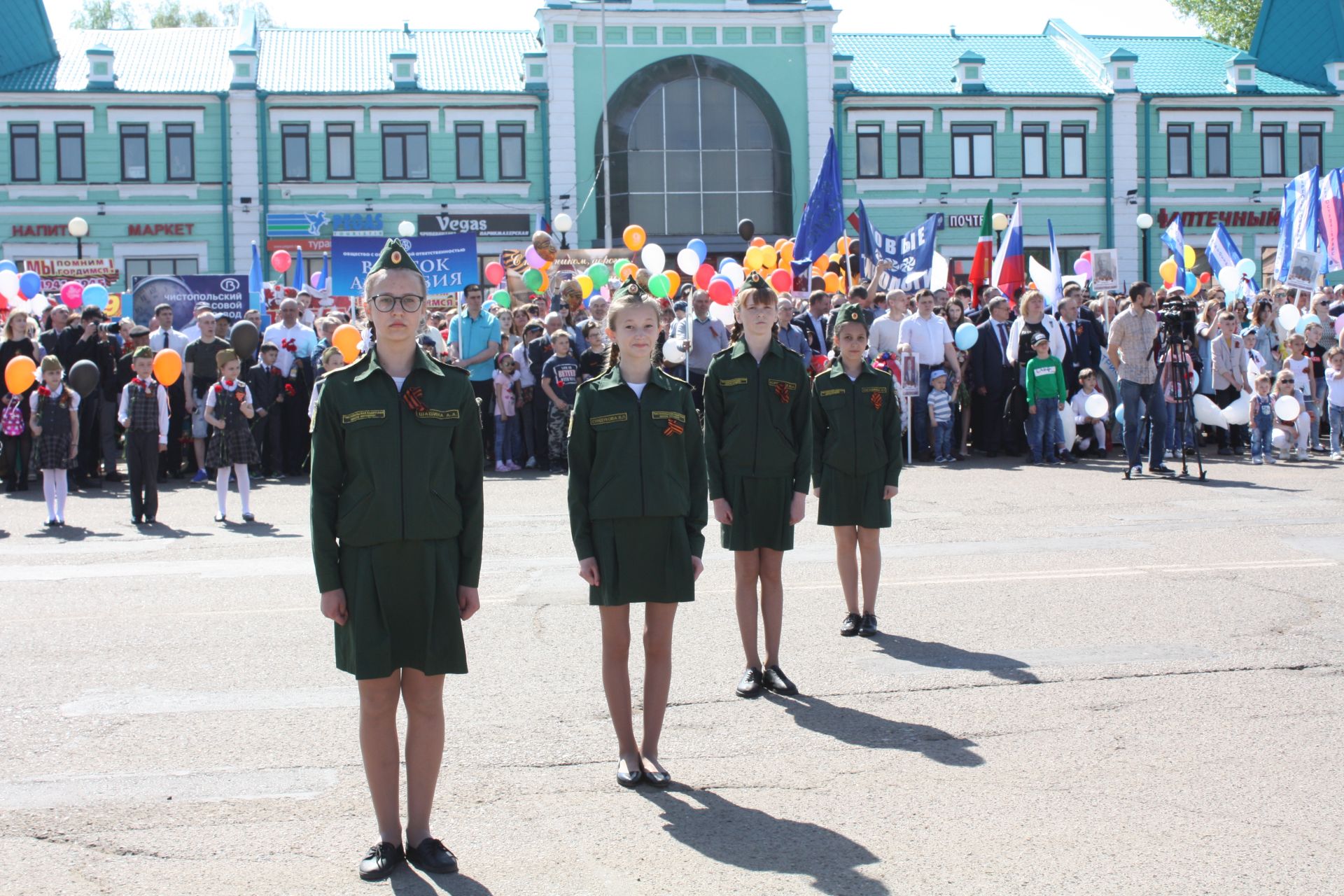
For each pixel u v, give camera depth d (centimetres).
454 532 454
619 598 533
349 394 448
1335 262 2138
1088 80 4062
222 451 1245
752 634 652
